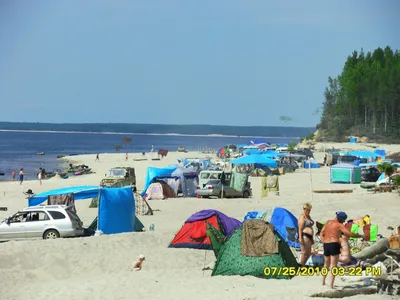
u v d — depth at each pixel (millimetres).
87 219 62031
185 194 82438
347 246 30812
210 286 29891
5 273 34750
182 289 29547
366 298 26281
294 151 158750
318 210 61406
